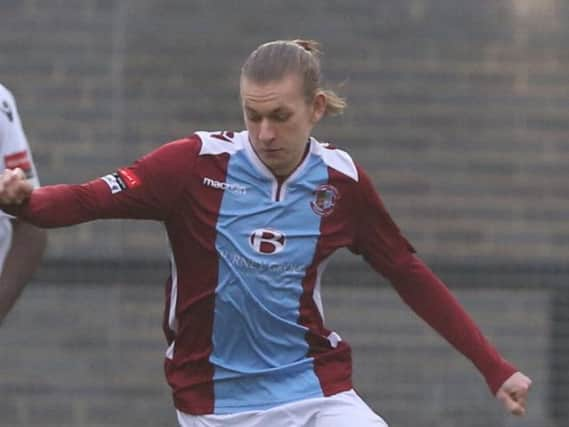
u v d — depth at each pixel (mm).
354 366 28812
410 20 29766
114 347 28844
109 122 29422
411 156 29562
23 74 29422
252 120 15062
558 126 29531
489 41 29688
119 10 29641
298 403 15477
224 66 29625
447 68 29703
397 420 28781
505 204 29422
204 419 15539
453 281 28844
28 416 28672
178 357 15695
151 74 29562
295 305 15484
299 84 15031
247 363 15516
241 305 15320
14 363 28719
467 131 29562
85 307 28797
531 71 29625
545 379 28672
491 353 16047
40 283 28562
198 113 29531
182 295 15492
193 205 15328
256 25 29750
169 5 29719
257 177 15422
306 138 15398
